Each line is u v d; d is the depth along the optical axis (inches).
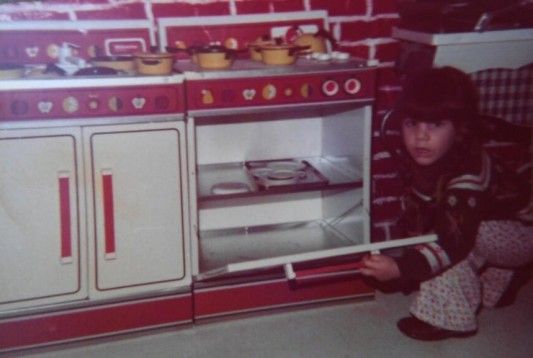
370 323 71.2
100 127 63.1
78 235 64.5
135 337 68.6
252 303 72.0
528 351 65.1
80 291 65.7
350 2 82.3
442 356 64.2
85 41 73.5
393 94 85.7
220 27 77.1
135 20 75.5
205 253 76.5
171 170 65.9
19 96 60.1
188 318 69.8
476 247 68.1
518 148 88.8
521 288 79.2
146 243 66.7
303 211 85.6
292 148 83.5
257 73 66.6
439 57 74.1
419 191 68.0
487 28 74.4
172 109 64.5
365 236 74.4
